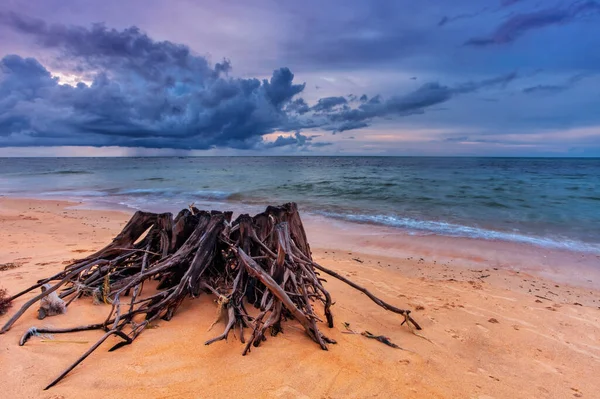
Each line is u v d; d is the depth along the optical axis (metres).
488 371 3.50
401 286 5.91
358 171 41.06
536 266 7.30
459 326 4.48
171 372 2.82
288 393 2.69
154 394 2.54
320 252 8.15
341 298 5.18
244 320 3.65
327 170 43.28
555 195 17.42
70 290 4.11
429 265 7.26
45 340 3.16
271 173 37.41
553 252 8.27
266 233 4.71
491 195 17.59
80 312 3.79
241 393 2.64
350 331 4.02
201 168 50.00
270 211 4.75
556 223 11.39
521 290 5.95
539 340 4.20
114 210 13.31
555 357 3.84
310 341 3.55
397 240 9.28
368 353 3.50
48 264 5.62
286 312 3.99
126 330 3.46
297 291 3.99
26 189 20.91
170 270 4.35
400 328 4.31
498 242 9.09
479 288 5.95
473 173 35.50
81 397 2.46
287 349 3.32
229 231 4.72
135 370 2.81
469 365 3.57
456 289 5.88
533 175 31.78
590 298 5.65
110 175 33.06
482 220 11.89
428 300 5.32
